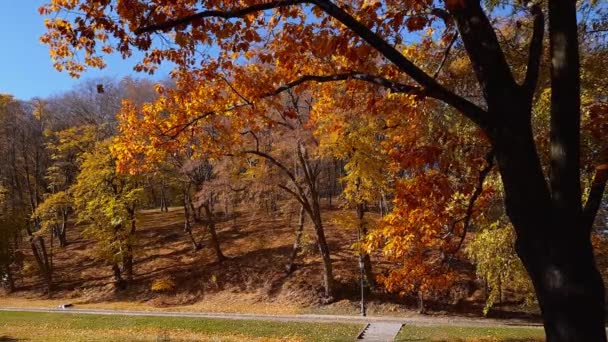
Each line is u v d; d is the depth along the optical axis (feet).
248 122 28.40
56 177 144.25
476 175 24.75
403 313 98.89
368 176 73.36
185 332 85.56
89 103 185.47
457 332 76.84
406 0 18.93
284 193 116.88
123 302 121.08
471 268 110.73
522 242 13.78
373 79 17.99
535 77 14.60
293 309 104.63
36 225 161.38
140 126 27.37
